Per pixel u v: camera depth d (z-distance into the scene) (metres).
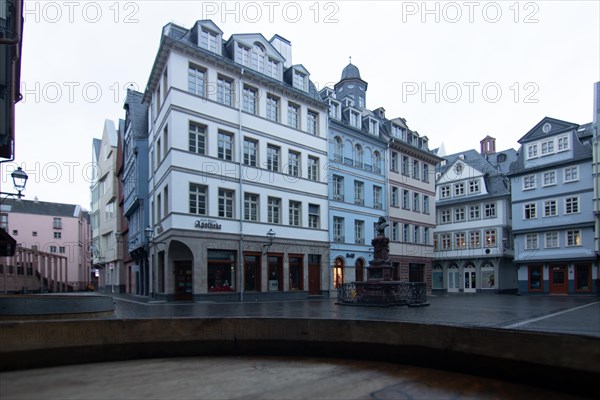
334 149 33.59
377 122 38.16
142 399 5.32
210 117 25.59
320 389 5.79
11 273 35.97
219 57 25.92
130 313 15.73
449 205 50.00
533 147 42.44
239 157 26.70
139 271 35.00
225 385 5.96
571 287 38.88
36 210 71.56
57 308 10.69
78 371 6.69
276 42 31.86
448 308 19.31
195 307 19.47
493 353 6.22
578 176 38.81
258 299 26.41
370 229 35.81
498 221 45.66
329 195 32.44
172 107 23.92
